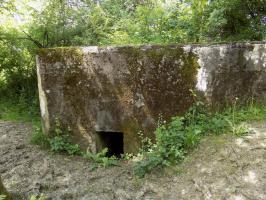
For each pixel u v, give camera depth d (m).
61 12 8.30
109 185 4.47
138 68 5.12
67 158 5.31
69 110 5.47
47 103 5.55
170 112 5.06
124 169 4.82
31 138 6.05
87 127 5.41
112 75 5.22
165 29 7.31
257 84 5.02
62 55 5.38
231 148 4.37
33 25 8.34
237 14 7.07
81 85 5.36
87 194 4.35
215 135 4.70
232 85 5.00
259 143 4.34
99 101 5.32
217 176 4.09
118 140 6.10
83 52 5.29
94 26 8.41
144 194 4.18
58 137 5.51
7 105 8.59
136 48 5.10
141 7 7.68
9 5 8.56
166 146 4.66
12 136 6.43
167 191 4.14
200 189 4.00
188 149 4.62
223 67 4.96
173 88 5.03
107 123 5.32
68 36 8.33
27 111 8.10
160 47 5.03
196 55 4.95
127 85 5.18
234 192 3.83
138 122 5.19
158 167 4.54
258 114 4.90
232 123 4.77
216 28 7.04
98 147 5.44
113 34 8.05
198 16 6.92
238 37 7.01
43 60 5.46
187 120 4.98
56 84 5.46
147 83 5.11
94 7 8.79
